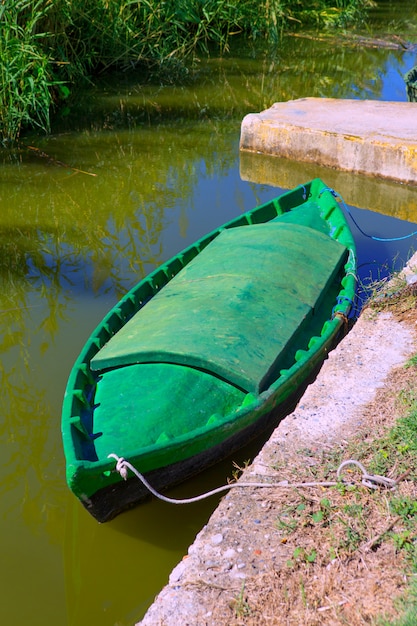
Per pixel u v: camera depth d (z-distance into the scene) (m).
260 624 3.22
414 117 10.32
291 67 14.26
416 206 8.99
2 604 3.98
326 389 4.63
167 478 4.34
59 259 7.40
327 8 17.39
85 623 3.90
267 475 4.00
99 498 4.07
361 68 14.41
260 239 6.16
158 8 12.96
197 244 6.58
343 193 9.32
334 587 3.34
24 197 8.73
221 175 9.60
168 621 3.25
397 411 4.38
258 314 5.21
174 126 11.14
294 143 9.95
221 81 13.22
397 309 5.51
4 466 4.91
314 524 3.66
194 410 4.57
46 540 4.38
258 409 4.59
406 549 3.46
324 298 6.02
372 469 3.94
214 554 3.55
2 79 9.82
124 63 12.95
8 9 10.04
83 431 4.31
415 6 19.05
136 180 9.33
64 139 10.46
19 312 6.48
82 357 4.97
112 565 4.25
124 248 7.61
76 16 11.88
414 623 3.08
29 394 5.52
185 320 5.08
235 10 14.65
